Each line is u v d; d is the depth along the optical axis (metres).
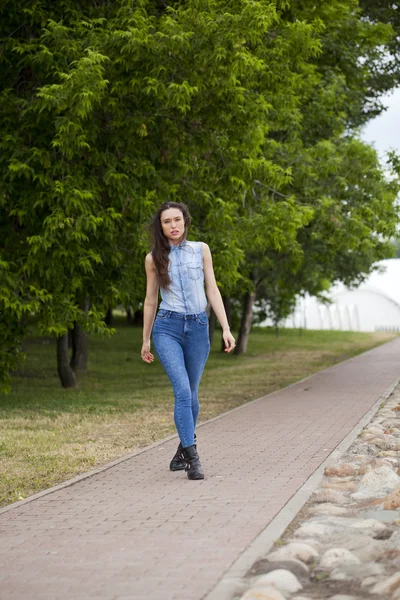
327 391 15.90
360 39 22.42
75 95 12.07
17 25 14.15
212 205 16.02
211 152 15.60
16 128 13.55
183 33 12.79
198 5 13.23
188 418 7.31
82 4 14.41
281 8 15.40
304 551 4.89
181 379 7.30
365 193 20.97
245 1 12.84
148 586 4.40
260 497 6.41
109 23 13.29
